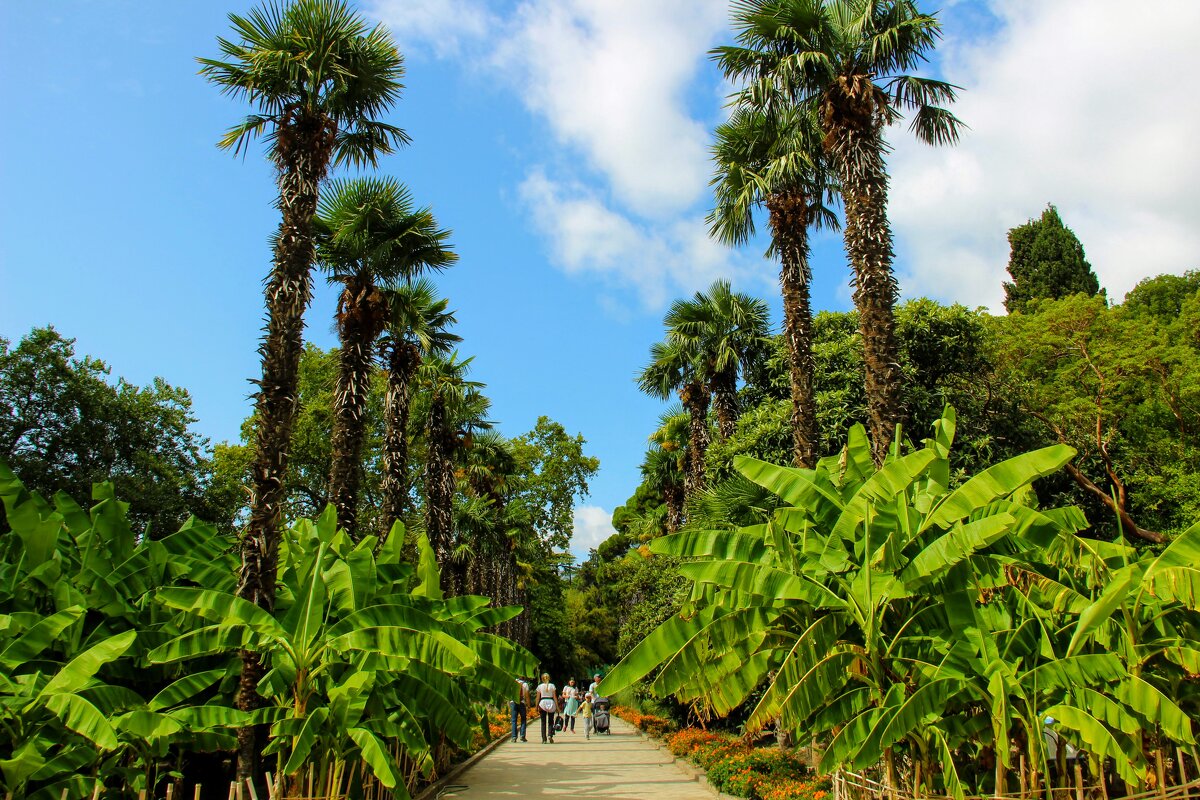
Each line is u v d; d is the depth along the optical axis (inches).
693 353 780.0
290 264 381.1
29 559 316.8
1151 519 683.4
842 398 609.6
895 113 439.5
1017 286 1455.5
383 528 670.5
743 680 273.3
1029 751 227.5
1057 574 272.7
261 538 348.8
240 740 315.6
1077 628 224.7
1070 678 220.2
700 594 293.6
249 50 413.4
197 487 1103.0
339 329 566.9
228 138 422.6
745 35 463.5
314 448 1264.8
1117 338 766.5
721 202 568.4
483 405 1005.8
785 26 445.7
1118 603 216.8
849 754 227.6
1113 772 248.7
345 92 445.4
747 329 747.4
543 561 1818.4
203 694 349.4
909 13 437.7
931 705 223.3
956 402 603.5
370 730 285.1
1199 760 226.1
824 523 290.2
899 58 439.8
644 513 1930.4
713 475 659.4
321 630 308.0
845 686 259.9
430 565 415.8
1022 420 657.6
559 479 1829.5
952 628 242.4
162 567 364.2
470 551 1273.4
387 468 684.7
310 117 403.9
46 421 962.7
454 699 345.4
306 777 297.3
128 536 378.6
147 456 1017.5
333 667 305.9
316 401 1273.4
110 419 1004.6
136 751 294.4
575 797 432.1
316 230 572.1
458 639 330.3
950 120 463.2
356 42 429.7
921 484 298.2
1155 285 1176.2
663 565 872.9
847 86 425.4
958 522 258.8
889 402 379.9
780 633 271.6
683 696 275.1
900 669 244.8
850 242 411.8
